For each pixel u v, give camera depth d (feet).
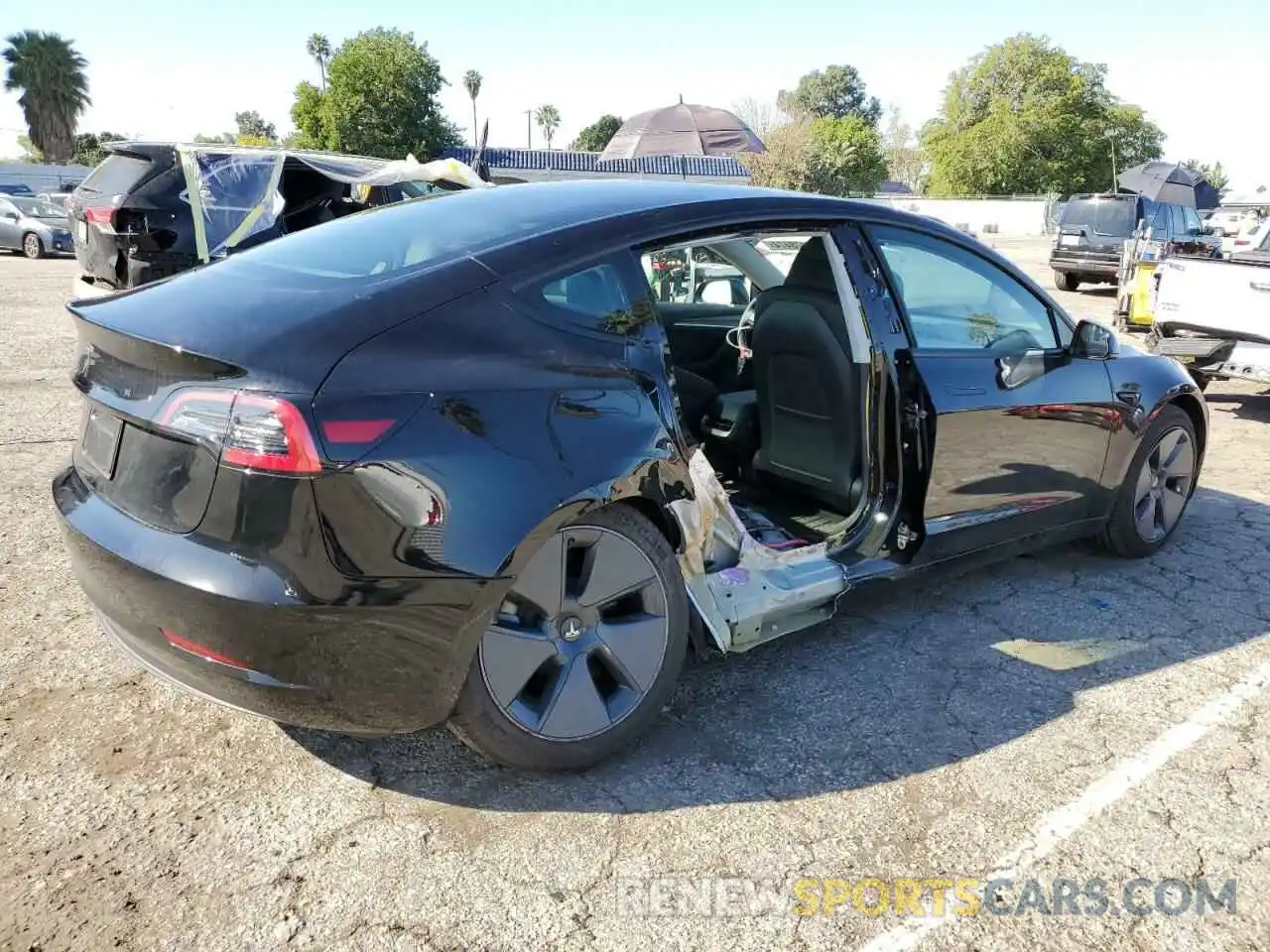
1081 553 14.90
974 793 8.72
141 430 7.68
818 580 10.37
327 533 6.97
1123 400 13.43
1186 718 10.05
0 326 33.04
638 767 9.01
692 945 6.92
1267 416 25.70
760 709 10.07
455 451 7.40
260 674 7.18
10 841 7.64
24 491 15.81
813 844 8.01
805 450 11.84
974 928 7.14
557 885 7.47
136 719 9.41
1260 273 23.20
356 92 121.39
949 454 11.26
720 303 16.16
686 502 8.93
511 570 7.63
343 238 9.56
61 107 174.50
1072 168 164.86
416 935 6.92
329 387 7.02
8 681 9.93
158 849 7.66
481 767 8.93
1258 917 7.29
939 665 11.10
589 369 8.35
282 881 7.39
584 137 261.03
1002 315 12.47
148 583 7.25
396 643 7.33
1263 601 13.14
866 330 10.72
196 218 27.78
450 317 7.78
